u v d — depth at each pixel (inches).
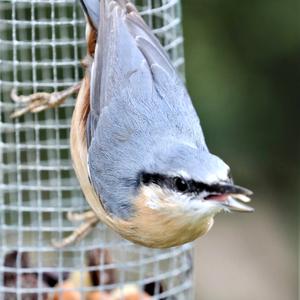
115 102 400.5
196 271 598.5
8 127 473.4
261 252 598.9
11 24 482.0
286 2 556.7
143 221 378.0
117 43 412.5
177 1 469.4
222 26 558.3
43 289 459.8
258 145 565.3
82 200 484.4
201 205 356.5
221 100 552.7
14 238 499.5
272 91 563.8
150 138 381.4
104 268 462.9
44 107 457.1
